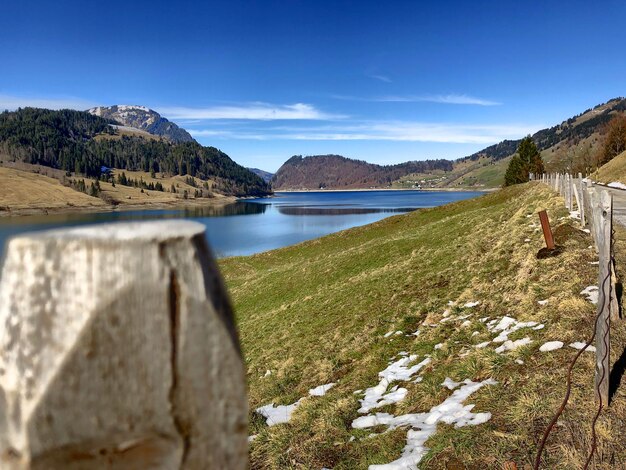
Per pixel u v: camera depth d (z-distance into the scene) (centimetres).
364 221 11038
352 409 666
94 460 64
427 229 2833
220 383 67
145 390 63
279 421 724
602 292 457
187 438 66
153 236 60
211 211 16512
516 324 757
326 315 1470
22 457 62
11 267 62
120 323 61
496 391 555
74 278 60
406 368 785
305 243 4197
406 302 1216
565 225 1169
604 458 390
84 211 16362
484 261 1277
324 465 532
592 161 7462
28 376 61
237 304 2591
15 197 17050
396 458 493
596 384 462
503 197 3753
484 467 424
